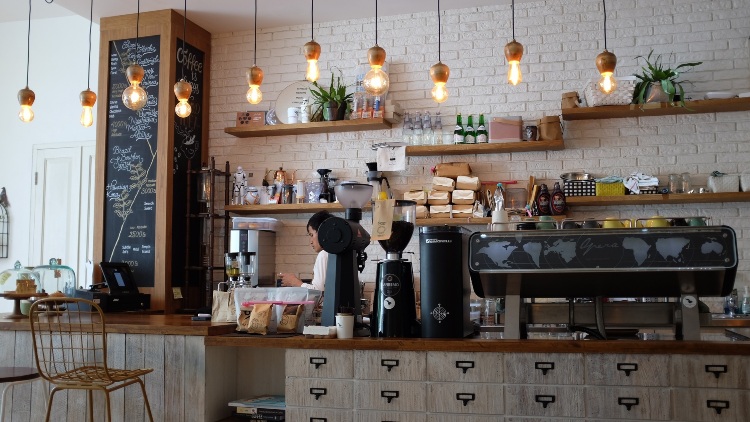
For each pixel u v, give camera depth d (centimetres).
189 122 680
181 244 665
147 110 655
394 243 346
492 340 314
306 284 575
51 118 758
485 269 303
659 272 285
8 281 545
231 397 405
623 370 299
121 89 666
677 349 294
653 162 603
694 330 307
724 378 289
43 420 410
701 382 291
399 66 664
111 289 593
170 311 639
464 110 645
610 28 622
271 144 693
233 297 415
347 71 678
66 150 750
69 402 404
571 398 304
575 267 292
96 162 666
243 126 673
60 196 747
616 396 299
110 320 445
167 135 647
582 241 294
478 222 604
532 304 332
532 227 326
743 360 288
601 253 291
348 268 361
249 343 356
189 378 378
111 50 672
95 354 391
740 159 589
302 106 668
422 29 662
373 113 639
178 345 382
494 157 635
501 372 312
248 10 655
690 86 604
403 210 347
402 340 324
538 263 297
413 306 349
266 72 700
